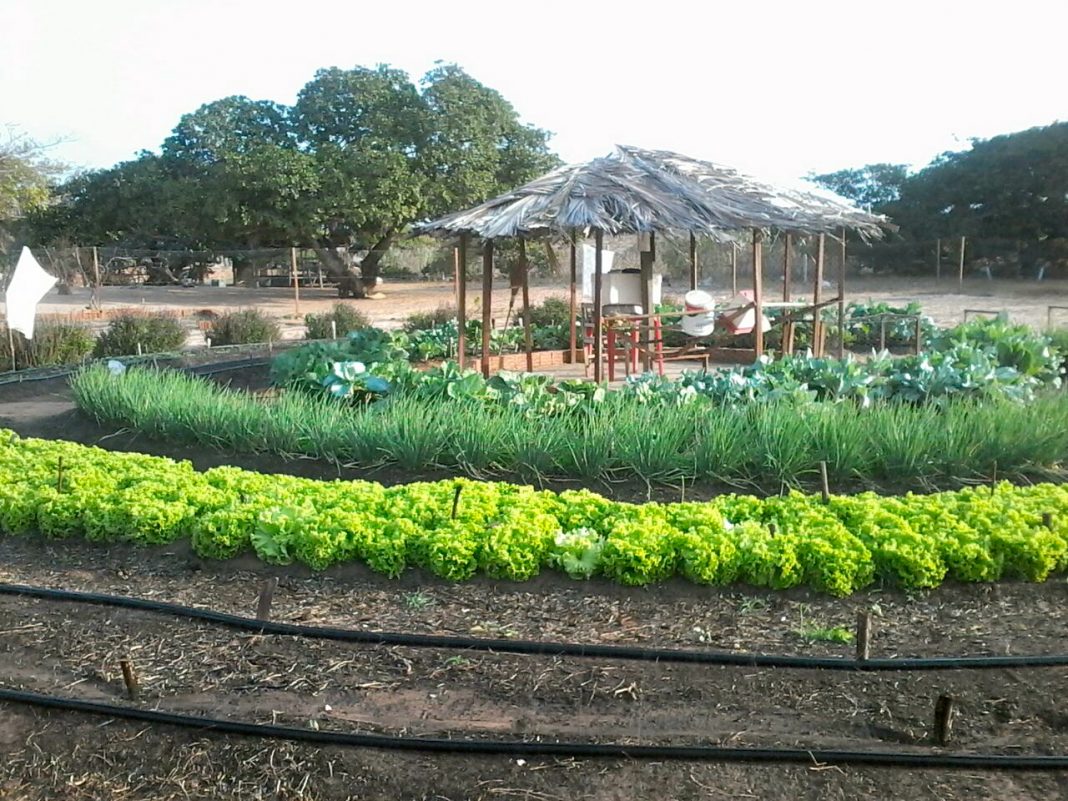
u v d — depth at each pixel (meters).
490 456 8.41
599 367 12.65
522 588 6.18
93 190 37.25
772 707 4.73
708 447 8.11
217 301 33.81
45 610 6.03
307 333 22.97
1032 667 5.05
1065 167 33.94
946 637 5.47
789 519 6.53
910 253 36.41
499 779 4.15
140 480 7.86
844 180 40.91
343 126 35.94
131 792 4.21
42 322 19.86
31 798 4.19
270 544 6.53
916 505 6.68
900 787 4.05
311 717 4.70
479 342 17.83
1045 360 13.18
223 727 4.55
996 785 4.06
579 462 8.20
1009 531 6.16
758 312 14.17
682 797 4.01
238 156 33.12
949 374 10.38
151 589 6.39
